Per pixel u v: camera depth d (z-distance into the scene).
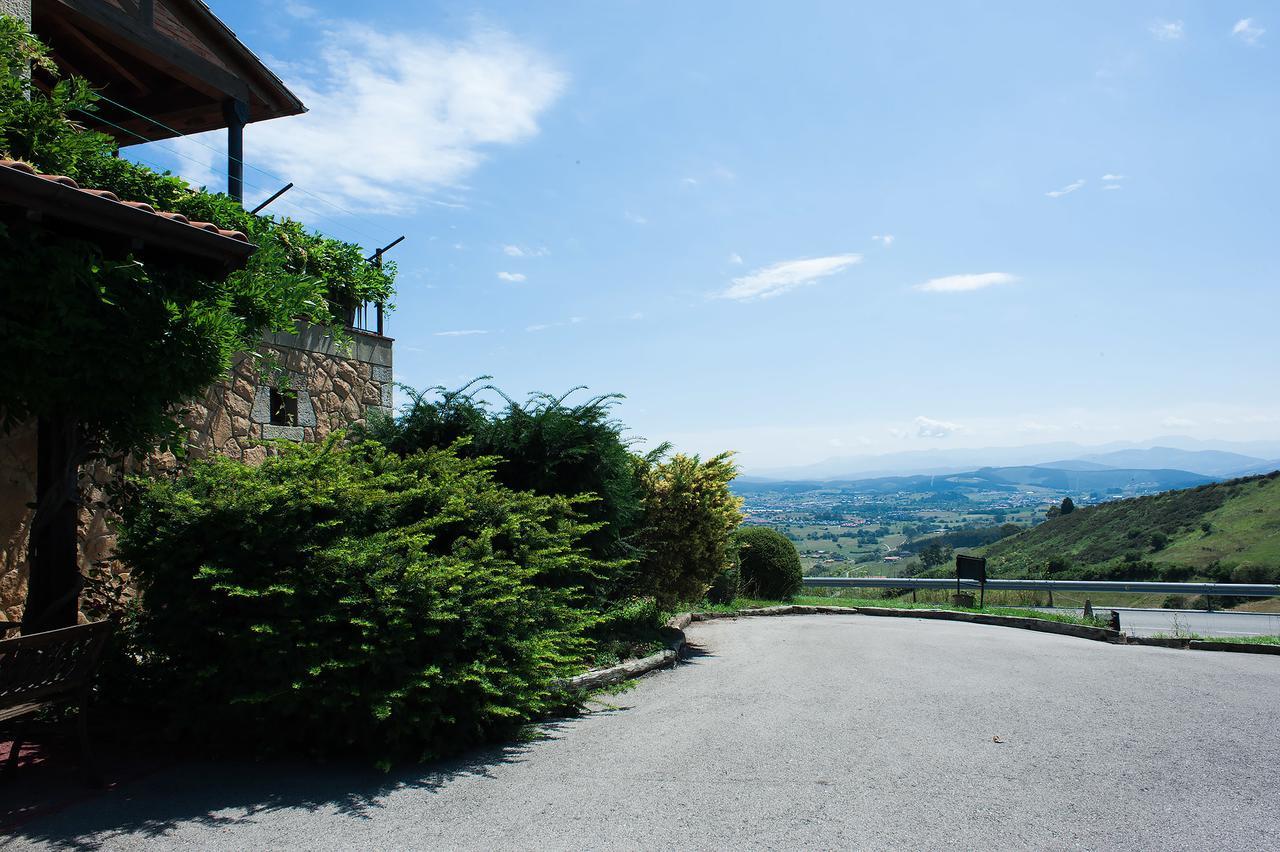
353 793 4.47
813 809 4.29
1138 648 11.80
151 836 3.81
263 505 5.09
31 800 4.26
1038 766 5.12
